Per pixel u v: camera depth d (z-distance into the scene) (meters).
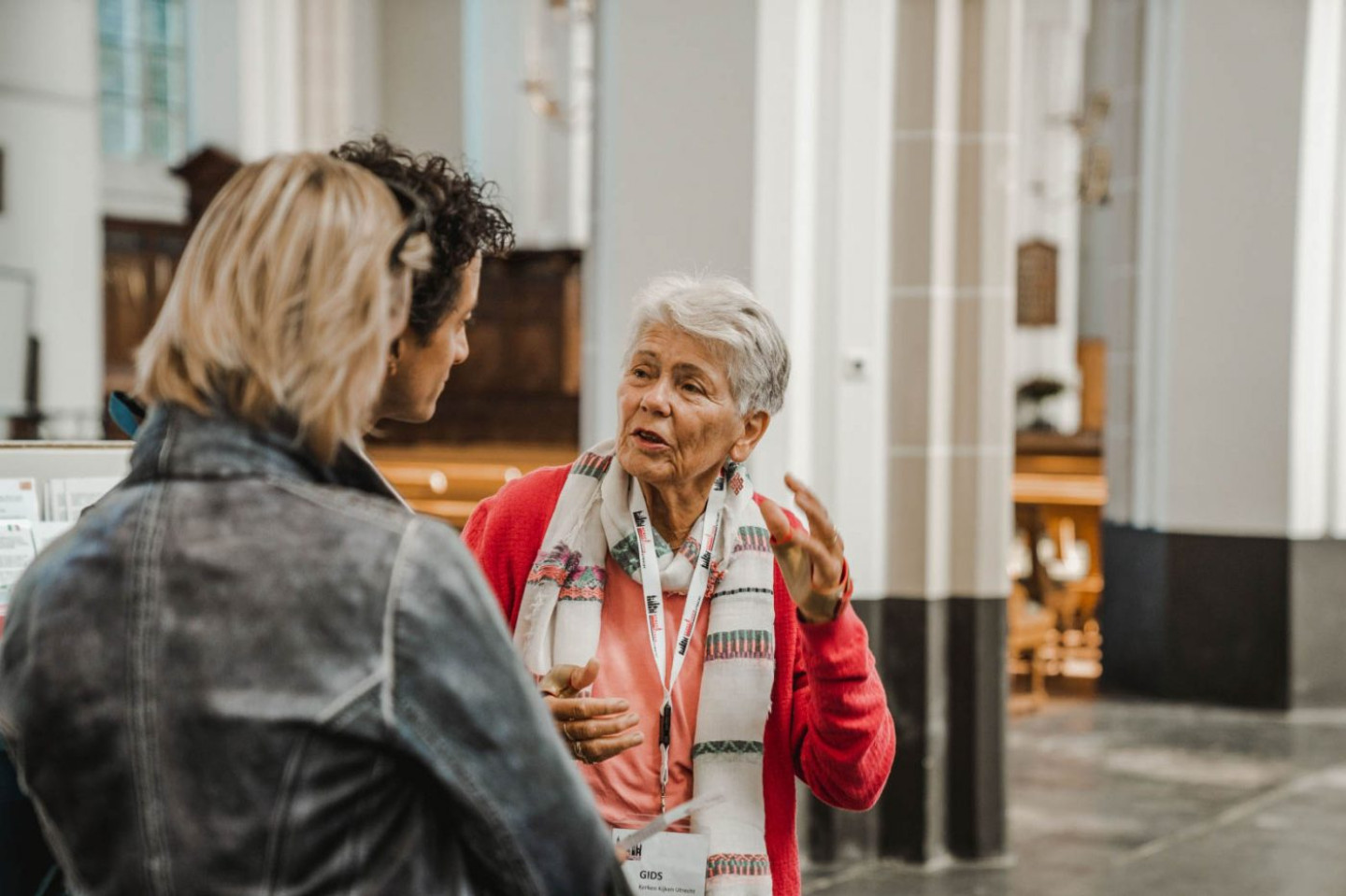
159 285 15.12
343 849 0.96
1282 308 7.54
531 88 12.38
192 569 0.97
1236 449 7.67
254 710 0.94
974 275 4.64
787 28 4.43
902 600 4.65
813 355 4.57
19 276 10.76
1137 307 8.17
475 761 0.98
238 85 15.54
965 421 4.67
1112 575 8.35
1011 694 7.92
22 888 1.53
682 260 4.61
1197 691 7.79
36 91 10.79
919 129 4.54
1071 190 16.86
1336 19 7.44
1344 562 7.61
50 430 10.92
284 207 1.02
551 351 14.51
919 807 4.66
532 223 17.06
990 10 4.57
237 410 1.03
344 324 1.02
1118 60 8.31
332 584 0.97
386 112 18.11
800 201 4.48
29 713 0.98
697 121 4.56
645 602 1.68
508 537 1.76
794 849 1.71
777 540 1.46
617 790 1.65
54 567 1.01
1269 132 7.57
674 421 1.61
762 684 1.63
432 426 14.77
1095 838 5.11
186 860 0.94
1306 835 5.19
